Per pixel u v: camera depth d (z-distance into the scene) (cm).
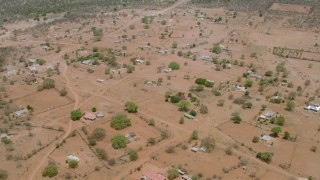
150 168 12600
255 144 14225
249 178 12281
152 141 14025
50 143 13900
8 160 12800
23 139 14075
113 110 16488
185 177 12044
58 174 12162
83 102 17188
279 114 16500
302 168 12925
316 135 15038
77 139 14212
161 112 16438
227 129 15200
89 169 12456
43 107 16688
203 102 17425
